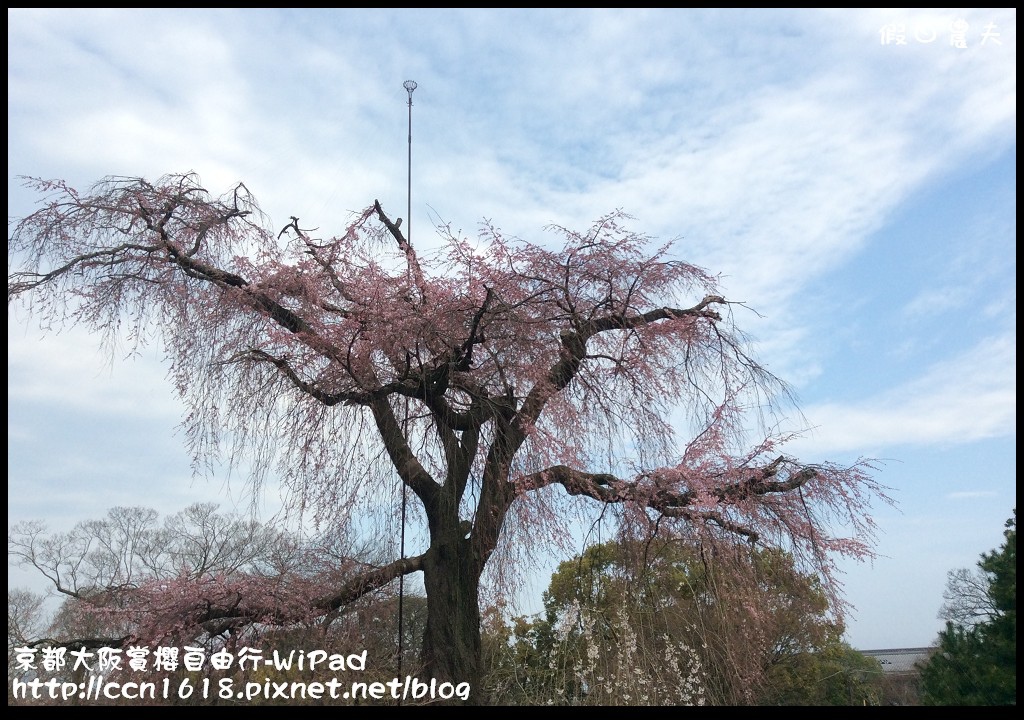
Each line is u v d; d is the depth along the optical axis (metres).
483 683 8.77
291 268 9.14
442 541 8.83
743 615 8.67
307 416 8.38
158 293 8.77
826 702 13.27
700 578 9.01
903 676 19.75
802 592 8.95
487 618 9.11
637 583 8.90
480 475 8.55
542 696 8.99
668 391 9.31
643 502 8.66
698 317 9.51
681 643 9.19
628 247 9.17
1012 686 15.29
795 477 9.06
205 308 8.73
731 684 8.80
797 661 13.04
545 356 8.79
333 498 8.25
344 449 8.37
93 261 8.73
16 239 8.52
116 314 8.69
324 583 8.82
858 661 18.30
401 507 8.51
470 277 8.71
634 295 9.42
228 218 9.61
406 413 8.92
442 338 8.50
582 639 9.41
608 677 8.91
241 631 8.62
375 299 8.67
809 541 8.72
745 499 8.81
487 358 8.80
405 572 8.89
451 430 8.86
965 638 17.02
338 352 8.62
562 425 8.55
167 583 8.62
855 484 8.97
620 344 9.38
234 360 8.40
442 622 8.57
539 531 8.27
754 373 9.45
